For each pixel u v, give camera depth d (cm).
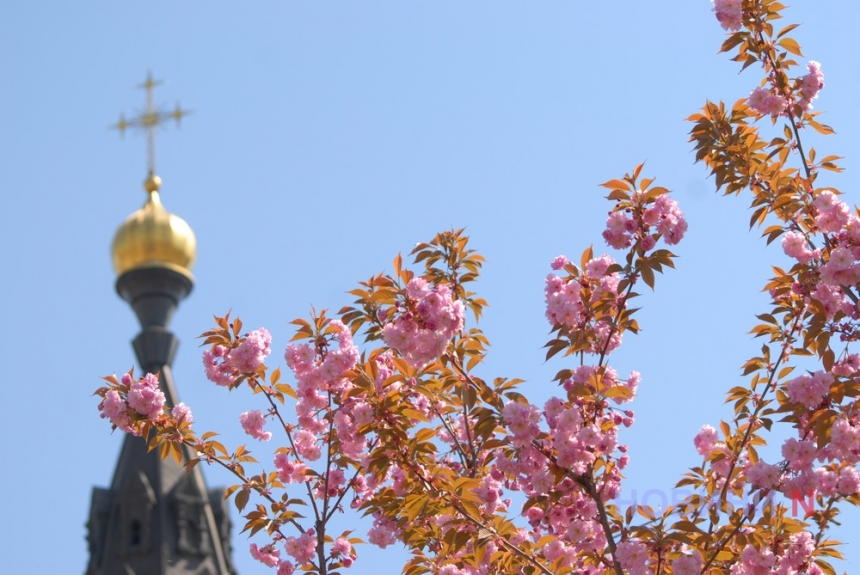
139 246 5972
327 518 1286
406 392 1204
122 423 1295
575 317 1161
